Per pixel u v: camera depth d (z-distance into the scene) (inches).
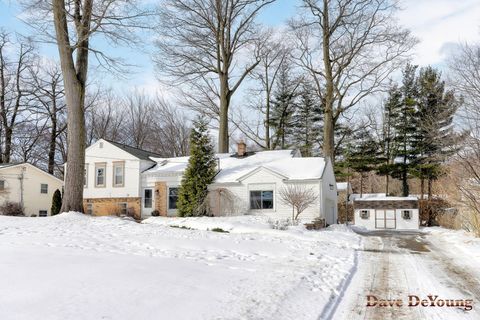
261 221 812.6
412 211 1151.6
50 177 1446.9
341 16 1288.1
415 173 1518.2
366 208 1195.3
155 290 269.3
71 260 349.4
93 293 252.4
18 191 1337.4
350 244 615.2
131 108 2082.9
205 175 1068.5
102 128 1978.3
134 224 680.4
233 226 741.3
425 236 792.9
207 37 1427.2
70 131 749.3
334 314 260.7
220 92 1438.2
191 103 1624.0
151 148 2112.5
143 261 370.3
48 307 222.7
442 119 924.0
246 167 1161.4
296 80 1775.3
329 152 1289.4
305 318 243.8
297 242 584.7
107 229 605.3
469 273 404.5
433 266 443.5
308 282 335.0
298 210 952.9
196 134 1093.1
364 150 1786.4
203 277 321.7
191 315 227.9
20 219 673.6
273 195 1030.4
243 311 242.1
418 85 1596.9
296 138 1930.4
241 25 1450.5
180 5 1353.3
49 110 1700.3
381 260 484.1
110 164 1289.4
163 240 528.4
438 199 1181.1
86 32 744.3
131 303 238.7
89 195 1302.9
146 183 1247.5
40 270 303.3
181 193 1061.1
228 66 1448.1
